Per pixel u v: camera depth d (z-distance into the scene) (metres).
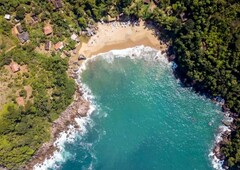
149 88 93.31
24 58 85.56
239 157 86.00
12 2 84.06
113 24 91.75
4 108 83.06
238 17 78.31
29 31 87.38
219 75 83.75
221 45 80.88
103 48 93.06
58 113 92.56
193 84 90.88
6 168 93.38
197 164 93.06
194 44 83.81
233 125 90.50
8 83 84.12
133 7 87.94
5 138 85.31
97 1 87.62
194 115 92.56
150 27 91.00
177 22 85.12
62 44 90.81
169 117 93.25
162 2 86.19
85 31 91.69
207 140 92.50
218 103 90.94
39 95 87.50
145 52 92.25
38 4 87.00
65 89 91.12
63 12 89.38
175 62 91.19
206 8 80.31
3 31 84.44
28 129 88.81
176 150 93.31
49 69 89.19
